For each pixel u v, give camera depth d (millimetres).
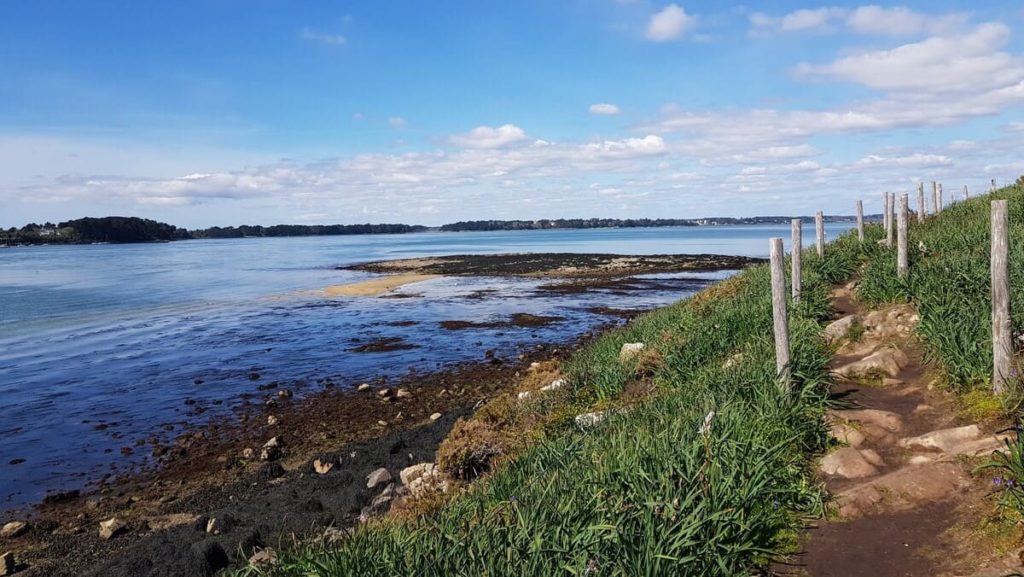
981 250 11523
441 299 41312
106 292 49219
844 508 5531
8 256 123688
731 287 17641
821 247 16938
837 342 10430
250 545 9055
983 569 4367
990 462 5527
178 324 32656
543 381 15008
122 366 23109
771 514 5438
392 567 4883
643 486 5512
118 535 10406
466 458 9734
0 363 24062
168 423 16312
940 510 5266
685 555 4797
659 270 59594
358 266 76750
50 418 16938
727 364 9867
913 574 4570
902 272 12125
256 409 17312
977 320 8258
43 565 9539
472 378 19906
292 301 41594
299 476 12406
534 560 4598
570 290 45344
